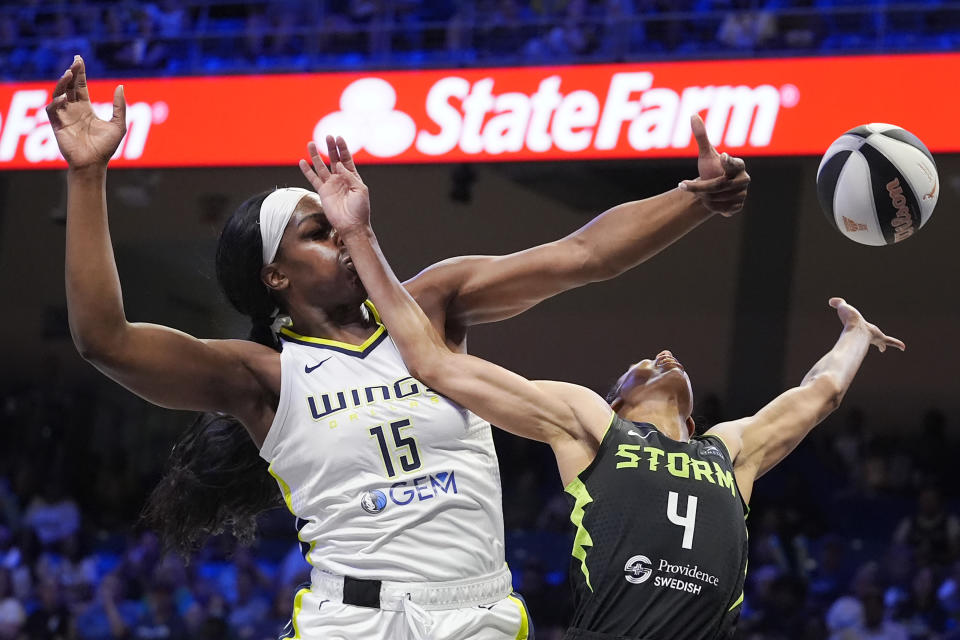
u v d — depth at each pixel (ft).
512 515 43.11
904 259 43.78
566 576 39.09
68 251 10.78
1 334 51.88
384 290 11.71
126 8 45.88
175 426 52.13
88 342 10.85
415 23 42.34
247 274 12.28
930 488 41.65
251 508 13.88
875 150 13.64
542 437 12.72
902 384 44.75
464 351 13.15
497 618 11.60
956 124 32.83
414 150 37.19
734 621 12.79
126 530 47.88
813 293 44.93
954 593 35.27
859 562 38.91
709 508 12.61
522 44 43.32
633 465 12.66
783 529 39.19
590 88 36.06
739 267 45.96
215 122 39.11
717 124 34.81
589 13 43.21
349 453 11.42
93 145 10.80
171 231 47.01
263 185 45.29
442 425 11.62
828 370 14.74
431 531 11.40
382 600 11.32
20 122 39.47
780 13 37.55
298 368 11.76
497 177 44.96
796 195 44.47
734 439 13.66
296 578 38.81
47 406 51.42
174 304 47.57
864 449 42.96
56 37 46.62
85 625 40.04
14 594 41.91
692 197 12.02
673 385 13.73
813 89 34.14
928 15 39.60
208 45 45.80
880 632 34.60
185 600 39.93
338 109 38.11
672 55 36.24
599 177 43.62
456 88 37.19
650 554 12.33
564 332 48.42
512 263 12.62
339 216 11.74
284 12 45.88
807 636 35.24
